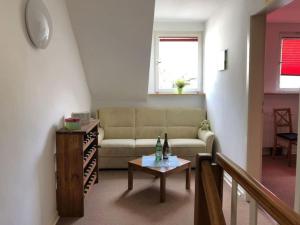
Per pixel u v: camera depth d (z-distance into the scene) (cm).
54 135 263
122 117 468
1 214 162
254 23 285
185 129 471
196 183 159
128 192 330
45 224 238
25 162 197
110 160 411
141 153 412
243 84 308
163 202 301
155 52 496
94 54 376
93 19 321
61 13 287
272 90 493
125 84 443
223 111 383
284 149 503
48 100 246
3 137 165
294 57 496
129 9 307
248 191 105
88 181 323
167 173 303
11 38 176
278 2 240
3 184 164
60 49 284
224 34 372
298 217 77
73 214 270
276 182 365
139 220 263
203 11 418
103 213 277
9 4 174
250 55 288
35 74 216
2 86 164
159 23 488
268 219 256
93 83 438
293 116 497
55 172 265
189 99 500
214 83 427
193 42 500
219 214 115
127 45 360
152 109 478
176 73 506
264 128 499
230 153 356
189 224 256
